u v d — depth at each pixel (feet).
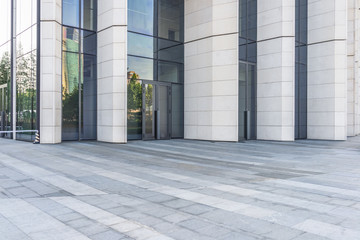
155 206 20.11
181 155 44.83
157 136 70.44
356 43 108.37
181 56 74.23
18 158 39.78
